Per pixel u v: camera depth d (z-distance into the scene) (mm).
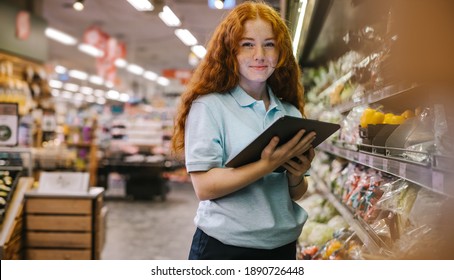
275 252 1607
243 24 1575
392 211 1937
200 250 1620
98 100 34375
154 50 18234
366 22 2977
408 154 1602
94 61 20078
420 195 1719
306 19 2928
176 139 1718
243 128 1582
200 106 1586
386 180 2352
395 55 1562
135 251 5621
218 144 1557
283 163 1598
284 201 1651
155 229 6996
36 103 9641
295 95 1866
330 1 2768
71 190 4090
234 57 1609
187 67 23141
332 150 3334
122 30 14453
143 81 29125
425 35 1444
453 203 1416
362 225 2143
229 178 1481
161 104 16844
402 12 1460
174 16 8688
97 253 4078
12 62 9383
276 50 1607
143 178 10367
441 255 1408
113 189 12422
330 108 3717
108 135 13367
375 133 2051
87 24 13562
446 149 1399
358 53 3078
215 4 7309
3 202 3609
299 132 1470
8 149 4246
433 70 1453
